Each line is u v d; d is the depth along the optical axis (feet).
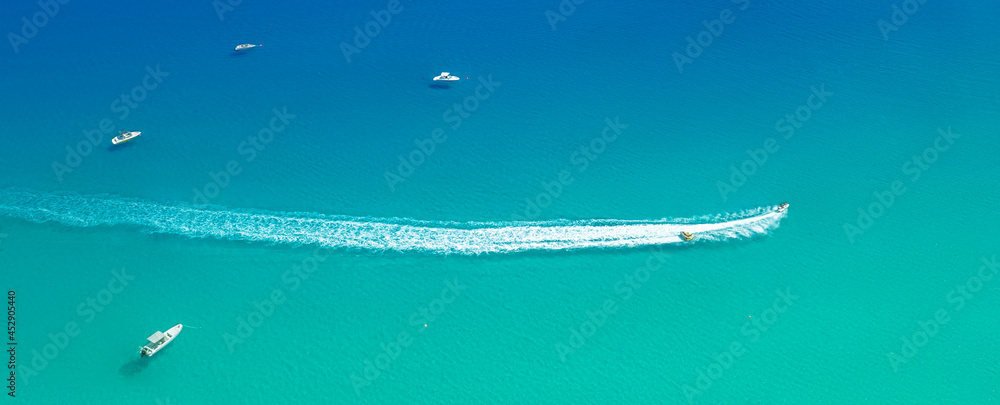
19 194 295.69
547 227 284.82
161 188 301.43
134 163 316.60
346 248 273.75
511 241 278.26
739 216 290.76
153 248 272.10
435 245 276.00
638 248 276.41
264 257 269.44
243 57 405.59
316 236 278.67
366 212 290.76
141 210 288.92
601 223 287.07
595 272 266.77
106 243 273.75
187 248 272.31
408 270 265.95
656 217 290.15
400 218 287.89
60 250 270.26
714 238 280.51
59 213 286.66
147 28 434.30
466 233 281.54
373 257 270.46
